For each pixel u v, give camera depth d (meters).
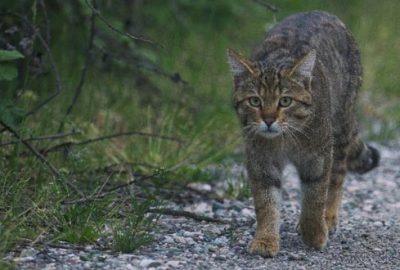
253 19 18.77
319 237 10.62
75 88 14.92
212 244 10.57
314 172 10.58
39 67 12.55
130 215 10.75
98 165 12.82
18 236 9.94
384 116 17.66
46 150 12.18
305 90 10.30
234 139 14.55
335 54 11.56
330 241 11.03
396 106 18.00
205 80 16.84
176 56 17.19
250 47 17.89
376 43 20.73
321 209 10.61
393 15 22.28
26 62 12.90
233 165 13.96
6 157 11.86
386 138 16.61
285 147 10.49
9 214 10.12
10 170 11.44
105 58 13.62
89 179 12.16
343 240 11.08
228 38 18.12
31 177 11.70
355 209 12.63
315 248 10.63
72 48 15.50
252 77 10.32
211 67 17.44
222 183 13.21
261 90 10.23
